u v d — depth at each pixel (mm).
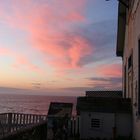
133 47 12594
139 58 10711
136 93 11344
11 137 11609
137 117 10945
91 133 13219
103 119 13086
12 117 12555
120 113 12961
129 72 14562
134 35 12195
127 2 14742
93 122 13250
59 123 12602
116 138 12727
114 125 12938
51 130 12617
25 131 12930
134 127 11953
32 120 14320
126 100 13570
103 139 12914
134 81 12125
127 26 15688
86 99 13961
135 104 11602
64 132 12570
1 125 11469
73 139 13703
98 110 13164
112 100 13594
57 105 13055
